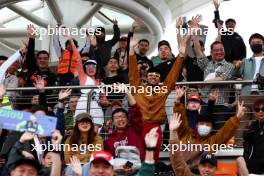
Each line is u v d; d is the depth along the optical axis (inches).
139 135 561.6
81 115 553.6
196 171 506.0
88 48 767.7
